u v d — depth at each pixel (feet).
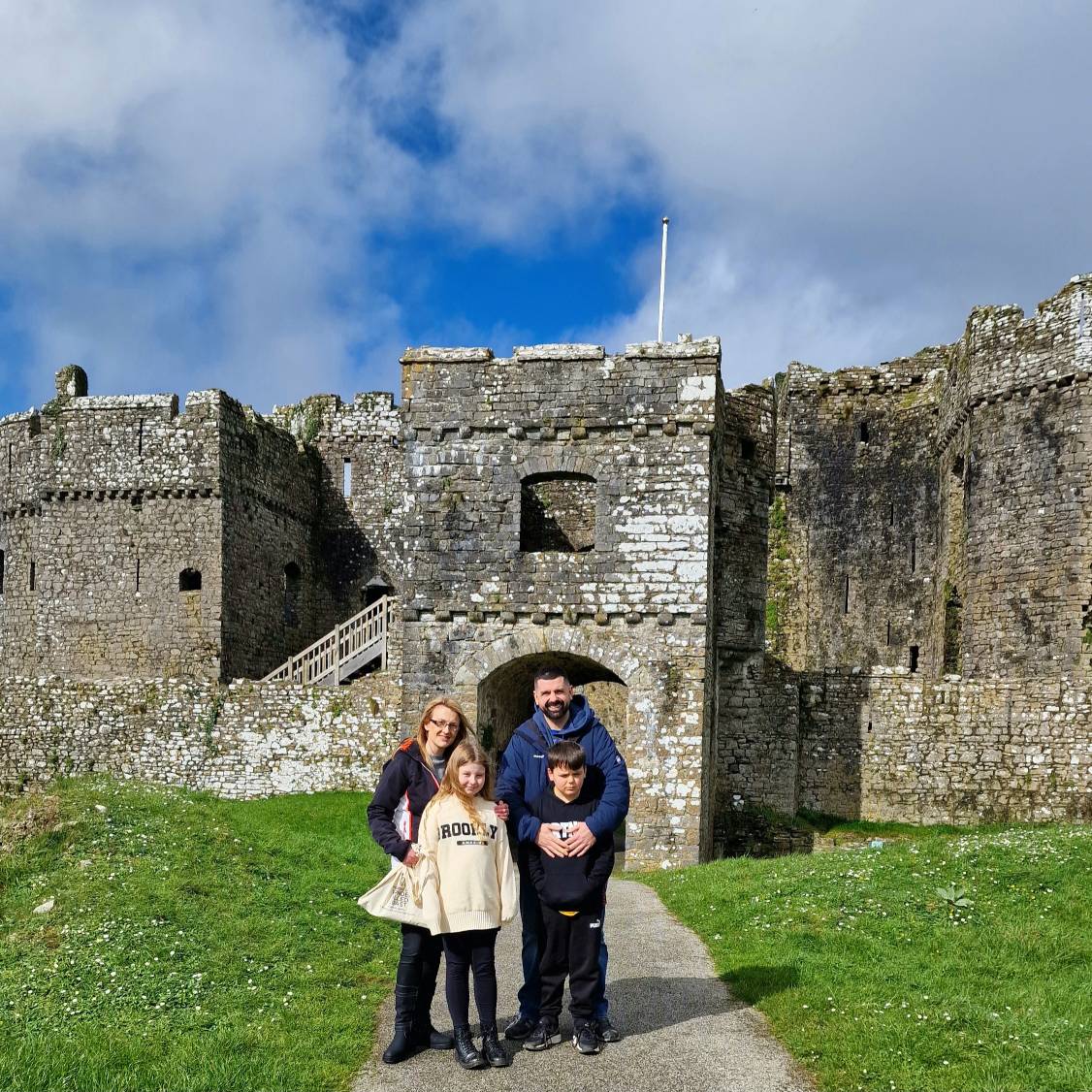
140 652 100.32
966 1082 23.77
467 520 64.90
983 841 48.65
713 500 66.69
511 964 36.11
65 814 51.90
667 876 54.34
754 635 78.23
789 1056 26.09
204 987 32.01
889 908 38.81
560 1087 24.23
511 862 26.09
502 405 65.16
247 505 105.70
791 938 36.01
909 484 112.27
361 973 34.40
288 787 81.46
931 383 112.68
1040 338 85.20
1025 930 35.58
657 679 62.23
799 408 118.01
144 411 102.37
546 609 63.46
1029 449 85.30
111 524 102.17
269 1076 24.62
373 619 93.71
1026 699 75.87
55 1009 29.66
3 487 106.42
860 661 112.27
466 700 63.67
